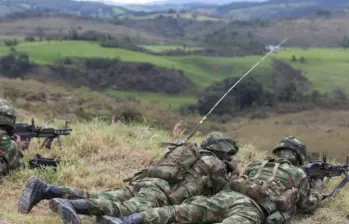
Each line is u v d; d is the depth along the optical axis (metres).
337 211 6.96
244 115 61.19
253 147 9.99
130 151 8.99
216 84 67.62
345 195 7.54
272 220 5.72
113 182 7.54
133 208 5.45
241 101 65.56
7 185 7.11
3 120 7.32
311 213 6.74
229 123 50.97
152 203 5.56
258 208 5.70
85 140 9.08
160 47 195.38
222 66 139.88
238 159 9.21
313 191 6.64
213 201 5.62
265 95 67.75
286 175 6.11
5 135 7.25
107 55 123.19
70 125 11.03
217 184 6.05
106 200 5.37
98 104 26.80
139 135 10.38
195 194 5.89
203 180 5.93
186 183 5.89
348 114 61.06
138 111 22.16
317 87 105.38
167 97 104.44
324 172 7.00
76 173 7.70
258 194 5.78
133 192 5.79
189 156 5.98
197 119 36.81
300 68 127.19
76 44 134.75
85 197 5.69
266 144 20.33
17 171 7.39
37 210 6.24
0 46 137.75
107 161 8.52
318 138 40.84
